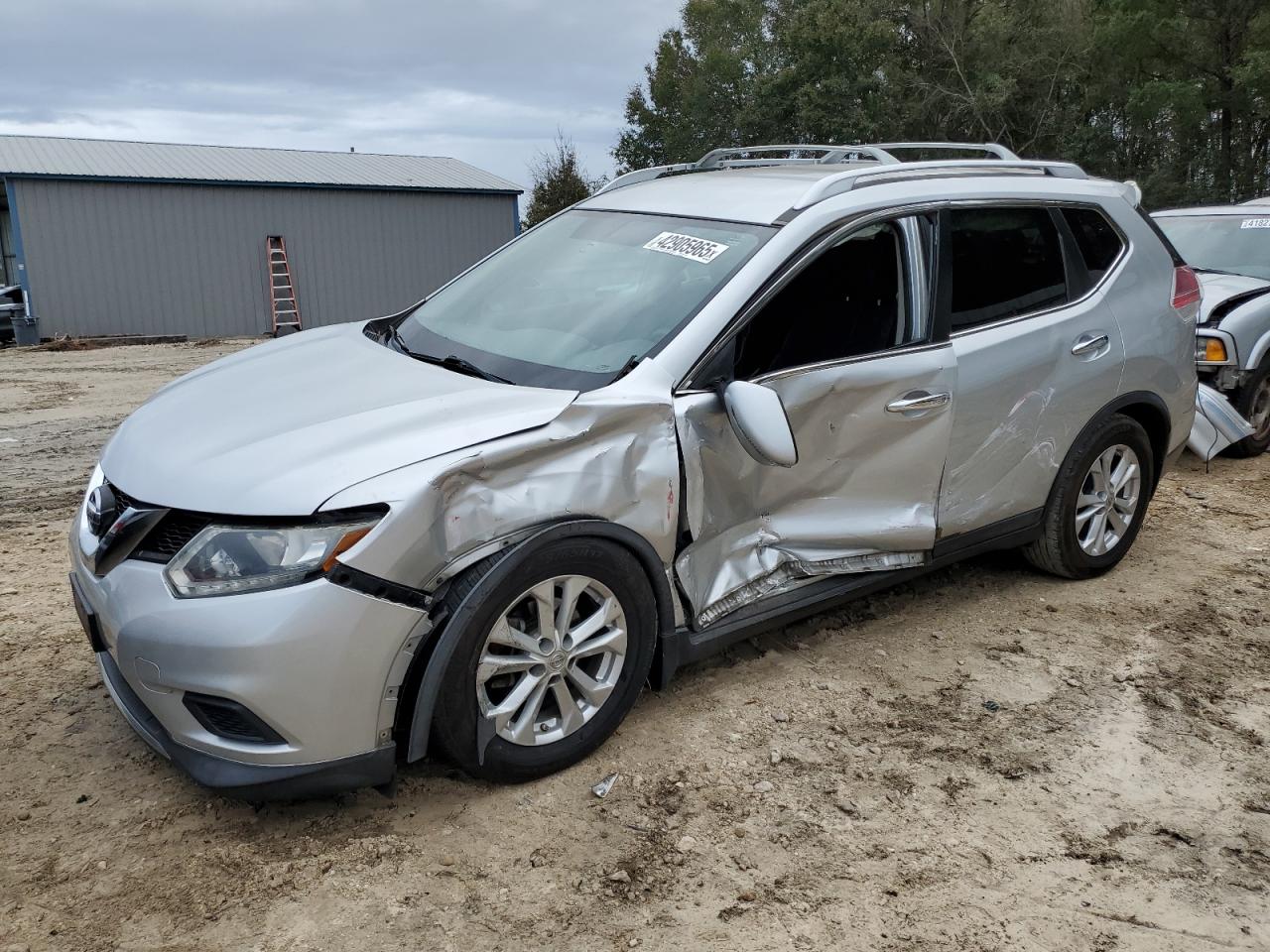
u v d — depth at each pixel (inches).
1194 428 254.4
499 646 116.0
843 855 111.9
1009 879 109.1
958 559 167.0
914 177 159.9
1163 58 1155.9
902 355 147.9
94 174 884.6
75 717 136.3
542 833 113.3
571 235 167.0
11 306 869.8
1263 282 292.2
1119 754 133.7
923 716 141.3
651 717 138.0
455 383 128.3
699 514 130.3
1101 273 179.0
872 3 1269.7
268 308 984.3
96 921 98.4
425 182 1057.5
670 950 97.1
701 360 130.1
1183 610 179.6
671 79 1617.9
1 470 280.2
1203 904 106.2
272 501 104.2
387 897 102.7
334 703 104.5
